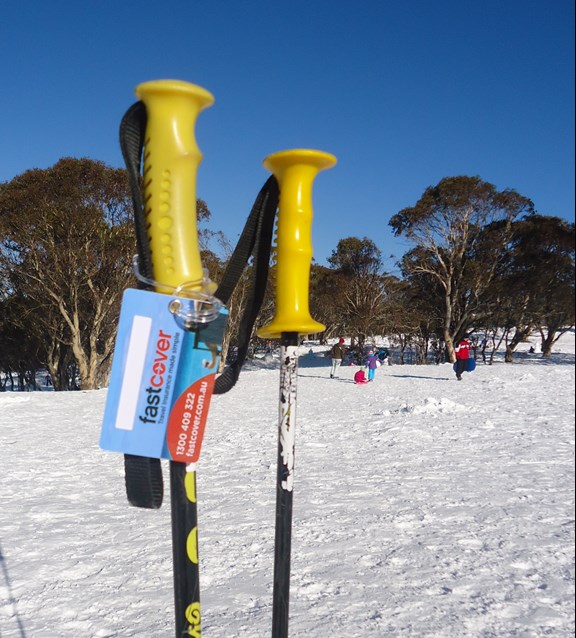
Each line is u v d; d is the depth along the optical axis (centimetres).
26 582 425
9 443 1128
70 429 1330
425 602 376
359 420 1342
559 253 3628
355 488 693
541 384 2097
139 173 128
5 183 2912
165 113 124
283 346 152
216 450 1002
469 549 472
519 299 4081
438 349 4922
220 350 129
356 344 5062
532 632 334
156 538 520
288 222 146
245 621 352
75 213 2755
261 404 1778
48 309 3077
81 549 496
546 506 590
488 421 1205
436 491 666
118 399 124
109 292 2927
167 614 369
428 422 1254
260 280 149
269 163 147
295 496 660
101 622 360
